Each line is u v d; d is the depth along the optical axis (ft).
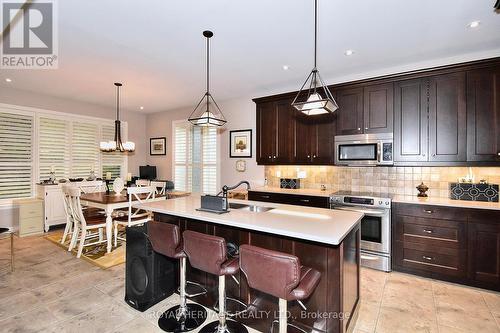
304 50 9.80
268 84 13.92
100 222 12.12
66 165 17.26
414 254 9.64
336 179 13.34
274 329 6.43
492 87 8.96
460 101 9.45
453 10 7.16
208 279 7.66
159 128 21.25
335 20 7.72
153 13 7.33
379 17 7.54
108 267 10.37
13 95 14.98
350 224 6.00
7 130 14.87
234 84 13.97
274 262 4.63
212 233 7.39
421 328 6.75
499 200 9.18
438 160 9.83
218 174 17.58
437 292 8.54
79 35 8.64
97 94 16.02
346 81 12.70
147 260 7.57
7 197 14.98
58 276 9.62
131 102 18.11
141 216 12.85
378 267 10.19
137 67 11.53
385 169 12.07
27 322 6.90
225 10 7.21
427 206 9.39
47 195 15.29
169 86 14.32
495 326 6.81
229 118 17.10
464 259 8.82
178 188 19.94
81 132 17.97
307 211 7.54
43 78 13.00
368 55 10.25
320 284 5.80
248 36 8.73
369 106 11.25
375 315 7.30
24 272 9.94
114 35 8.63
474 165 9.23
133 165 21.17
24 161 15.55
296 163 13.28
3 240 13.70
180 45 9.38
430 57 10.44
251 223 6.07
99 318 7.13
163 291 8.03
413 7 7.04
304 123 13.04
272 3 6.89
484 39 8.84
